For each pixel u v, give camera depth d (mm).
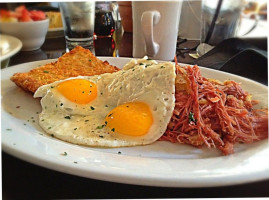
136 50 345
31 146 163
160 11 308
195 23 443
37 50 347
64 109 225
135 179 143
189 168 156
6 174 156
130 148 197
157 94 214
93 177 146
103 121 215
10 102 238
